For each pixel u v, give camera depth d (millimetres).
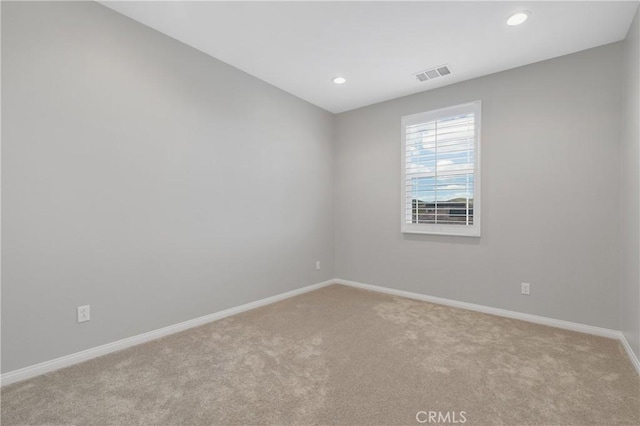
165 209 2744
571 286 2918
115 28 2404
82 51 2242
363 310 3461
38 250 2072
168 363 2242
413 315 3297
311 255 4332
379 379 2035
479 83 3434
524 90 3160
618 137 2707
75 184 2223
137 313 2568
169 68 2752
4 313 1955
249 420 1637
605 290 2758
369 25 2521
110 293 2412
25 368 2025
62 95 2152
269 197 3727
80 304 2260
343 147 4629
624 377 2049
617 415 1672
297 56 3055
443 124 3664
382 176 4223
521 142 3174
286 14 2396
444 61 3100
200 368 2172
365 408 1736
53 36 2109
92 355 2307
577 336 2744
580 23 2449
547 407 1742
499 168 3297
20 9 1980
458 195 3572
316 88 3811
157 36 2664
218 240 3180
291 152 4016
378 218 4270
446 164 3648
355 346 2535
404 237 4016
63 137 2162
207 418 1650
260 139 3605
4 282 1953
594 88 2812
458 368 2176
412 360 2295
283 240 3916
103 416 1664
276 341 2633
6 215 1952
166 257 2758
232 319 3172
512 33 2605
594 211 2812
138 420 1634
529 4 2238
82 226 2262
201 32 2672
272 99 3736
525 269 3154
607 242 2754
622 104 2664
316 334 2787
